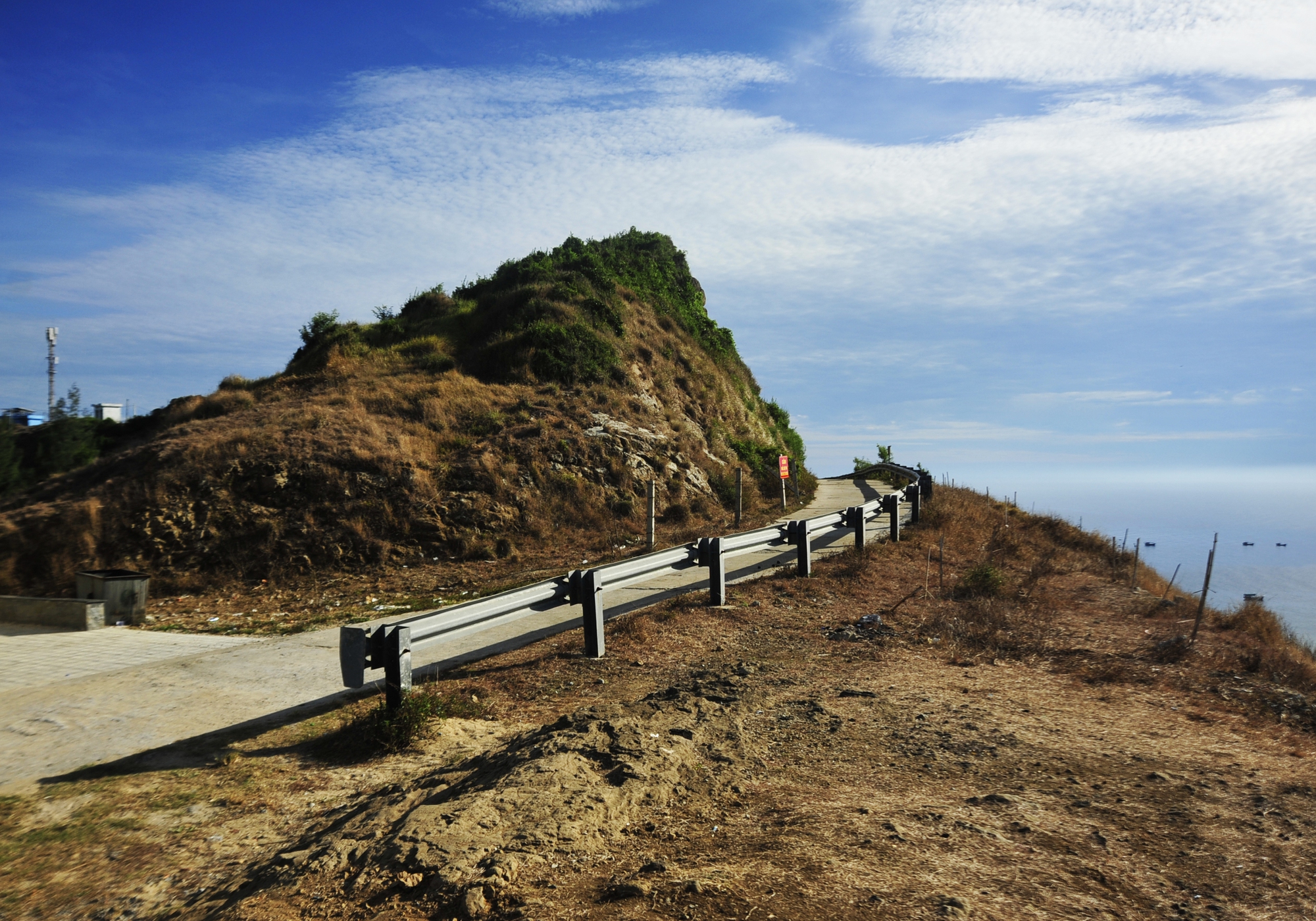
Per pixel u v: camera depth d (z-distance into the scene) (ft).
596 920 9.40
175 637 33.96
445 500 58.54
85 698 23.98
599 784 13.78
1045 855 11.38
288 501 55.42
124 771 18.22
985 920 9.25
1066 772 15.57
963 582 39.27
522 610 25.29
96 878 13.42
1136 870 10.98
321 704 23.21
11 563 49.37
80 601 36.17
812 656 27.07
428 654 28.55
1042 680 24.26
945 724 18.85
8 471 99.40
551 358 86.22
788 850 11.37
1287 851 11.80
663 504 70.69
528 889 10.41
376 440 63.46
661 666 26.27
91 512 52.11
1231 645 29.81
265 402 80.33
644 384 94.43
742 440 103.04
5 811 15.98
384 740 19.27
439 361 88.02
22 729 21.17
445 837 11.75
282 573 49.47
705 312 140.67
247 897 11.68
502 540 55.36
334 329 104.22
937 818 12.72
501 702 23.16
